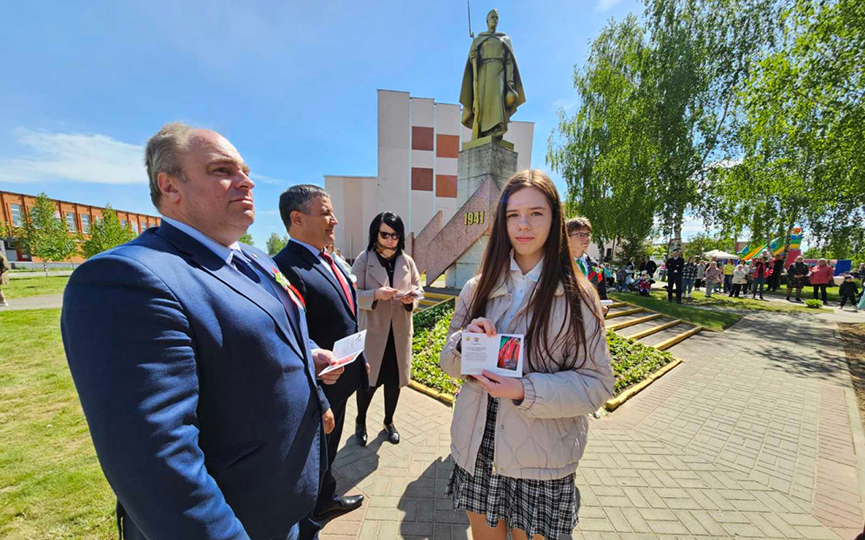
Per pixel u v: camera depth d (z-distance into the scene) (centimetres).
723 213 1309
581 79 1844
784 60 859
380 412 364
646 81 1412
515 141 2475
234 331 100
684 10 1370
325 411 161
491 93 809
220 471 100
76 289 81
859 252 938
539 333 132
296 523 132
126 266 82
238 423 103
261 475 109
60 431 316
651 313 861
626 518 224
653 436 331
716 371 525
